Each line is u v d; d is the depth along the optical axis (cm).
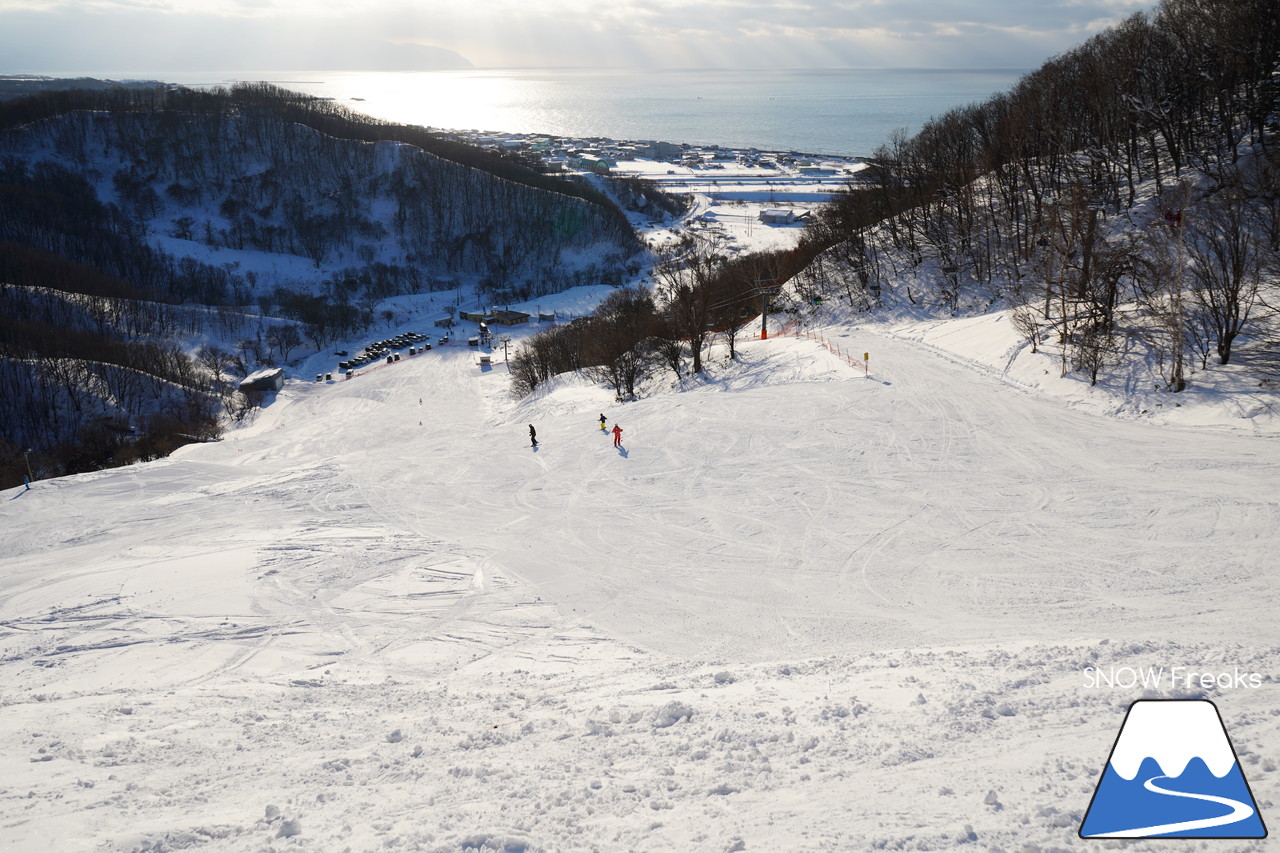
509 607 3080
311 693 2284
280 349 14988
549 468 4819
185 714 2094
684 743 1580
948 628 2589
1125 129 8206
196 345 14488
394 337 15750
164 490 5119
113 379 11031
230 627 2969
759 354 7519
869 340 7575
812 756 1439
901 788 1271
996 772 1290
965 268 8806
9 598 3397
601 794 1361
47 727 2005
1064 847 1044
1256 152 7325
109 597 3284
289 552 3741
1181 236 4888
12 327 11806
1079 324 5719
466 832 1241
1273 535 3070
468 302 19300
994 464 4141
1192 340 4950
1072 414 4812
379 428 9662
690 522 3806
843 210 11344
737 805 1274
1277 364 4469
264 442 9250
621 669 2422
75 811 1461
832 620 2752
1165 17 9188
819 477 4194
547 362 10144
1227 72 7712
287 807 1421
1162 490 3591
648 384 7575
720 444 4862
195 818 1401
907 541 3359
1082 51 10456
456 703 2111
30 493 5100
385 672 2541
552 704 2016
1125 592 2727
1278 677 1603
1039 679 1730
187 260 19312
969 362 6212
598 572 3350
